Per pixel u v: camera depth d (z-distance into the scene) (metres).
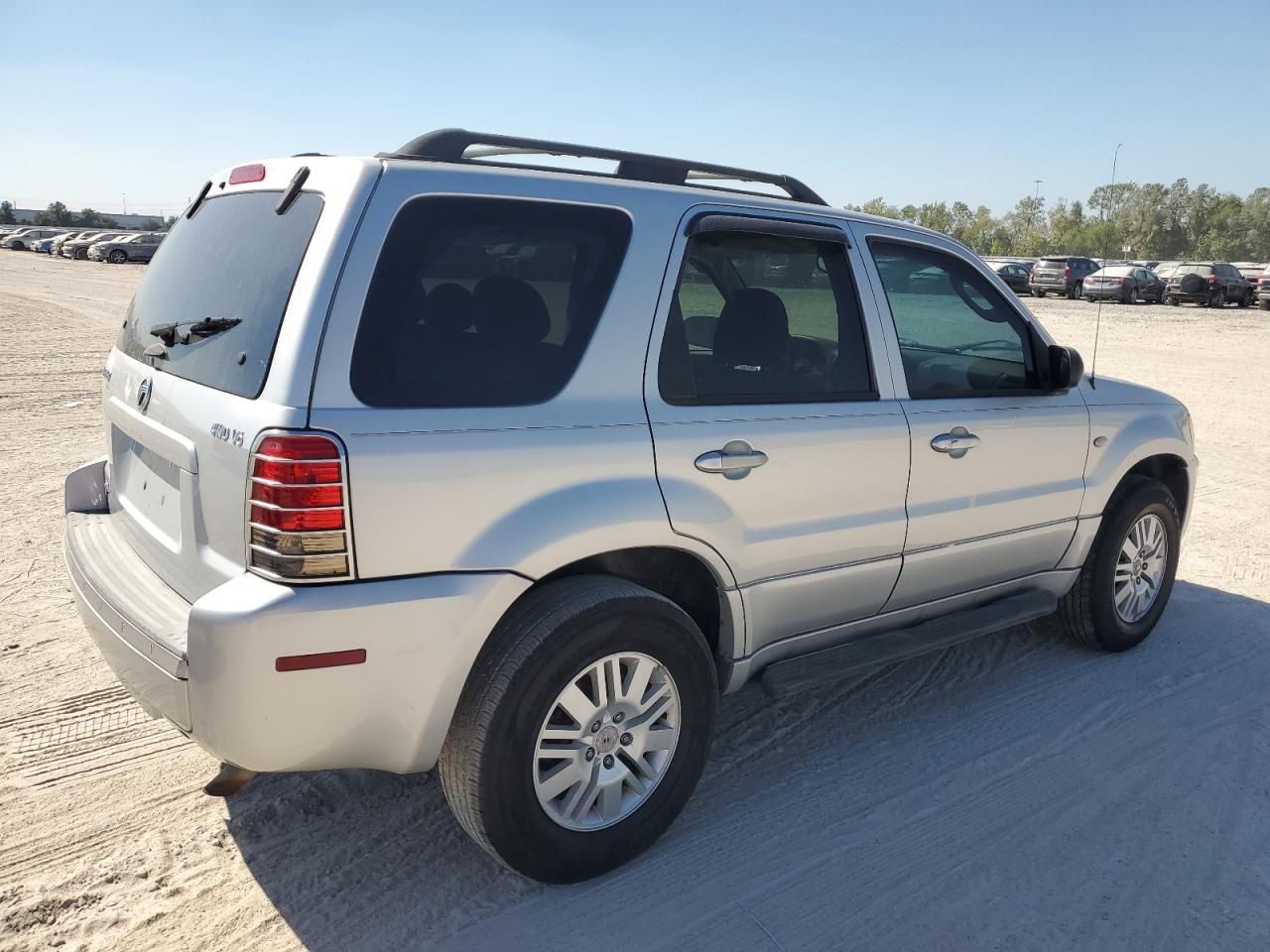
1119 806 3.34
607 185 2.93
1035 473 4.06
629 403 2.83
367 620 2.38
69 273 35.94
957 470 3.72
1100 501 4.35
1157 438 4.57
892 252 3.65
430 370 2.51
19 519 6.17
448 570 2.50
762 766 3.57
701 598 3.28
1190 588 5.64
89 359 13.85
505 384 2.63
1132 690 4.26
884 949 2.63
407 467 2.41
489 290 2.64
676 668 2.91
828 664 3.45
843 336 3.44
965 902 2.82
